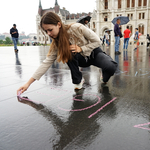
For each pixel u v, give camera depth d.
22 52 11.70
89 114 1.78
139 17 40.38
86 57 2.51
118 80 3.16
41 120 1.68
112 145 1.25
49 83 3.06
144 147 1.22
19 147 1.27
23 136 1.41
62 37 2.13
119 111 1.83
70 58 2.33
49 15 1.97
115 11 41.97
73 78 2.59
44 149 1.24
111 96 2.31
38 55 8.88
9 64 5.56
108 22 43.03
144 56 7.59
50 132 1.46
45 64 2.44
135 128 1.47
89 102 2.12
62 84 2.98
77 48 2.30
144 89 2.57
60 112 1.85
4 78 3.56
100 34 44.50
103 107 1.95
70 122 1.62
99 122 1.60
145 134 1.38
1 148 1.26
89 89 2.65
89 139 1.33
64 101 2.18
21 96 2.42
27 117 1.76
